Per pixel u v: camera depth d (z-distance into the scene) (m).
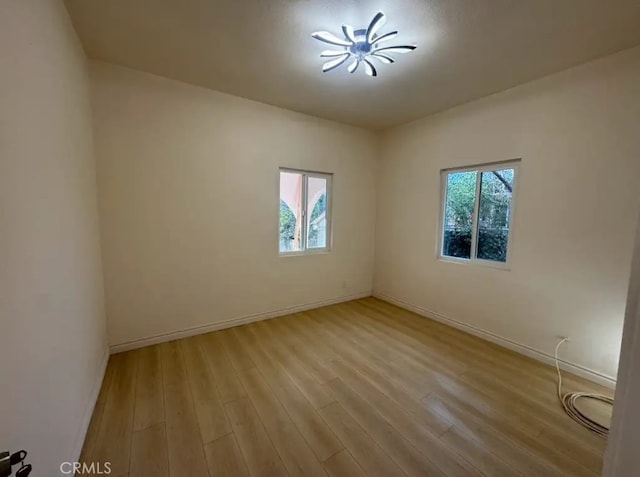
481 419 1.83
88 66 2.29
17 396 0.92
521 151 2.62
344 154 3.90
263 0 1.64
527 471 1.47
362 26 1.86
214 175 2.95
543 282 2.53
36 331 1.08
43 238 1.18
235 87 2.80
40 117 1.21
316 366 2.43
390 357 2.59
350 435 1.69
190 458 1.51
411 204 3.77
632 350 0.39
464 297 3.17
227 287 3.14
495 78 2.50
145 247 2.65
